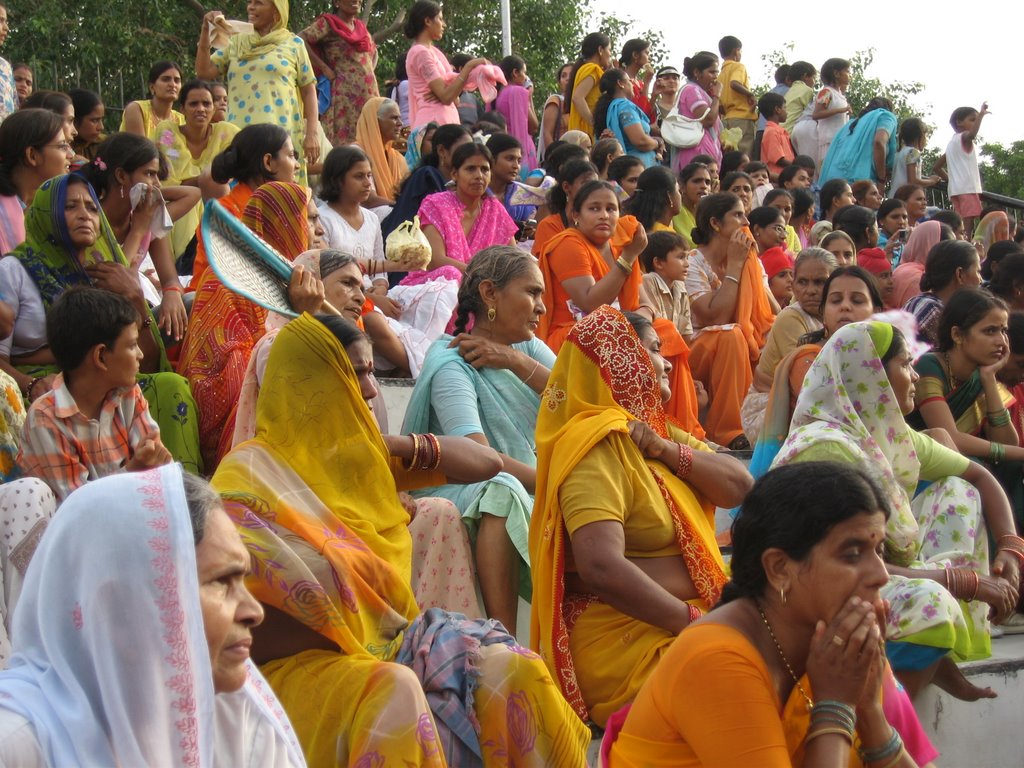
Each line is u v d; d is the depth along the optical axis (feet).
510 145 27.61
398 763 9.73
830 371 15.07
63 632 6.81
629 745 9.27
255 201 17.51
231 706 7.95
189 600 6.89
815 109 44.29
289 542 10.99
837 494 8.86
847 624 8.73
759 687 8.73
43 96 23.27
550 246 21.53
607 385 13.33
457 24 59.31
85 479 13.21
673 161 38.63
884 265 26.55
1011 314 19.80
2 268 16.03
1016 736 15.83
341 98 32.55
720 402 22.35
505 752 10.71
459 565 13.83
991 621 16.29
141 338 16.75
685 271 23.41
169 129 26.94
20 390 15.40
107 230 16.89
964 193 44.24
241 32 28.37
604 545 12.32
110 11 43.68
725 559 17.44
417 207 25.58
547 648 12.77
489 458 13.32
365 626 11.20
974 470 16.35
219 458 15.76
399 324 20.62
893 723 10.57
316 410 11.83
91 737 6.66
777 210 28.45
